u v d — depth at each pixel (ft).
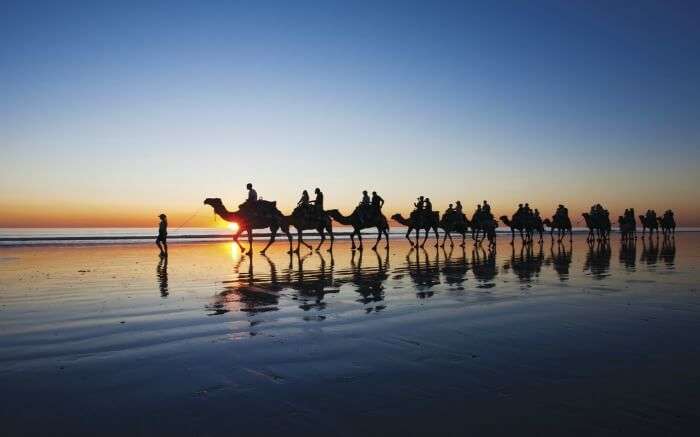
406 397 16.11
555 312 30.50
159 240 73.15
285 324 27.17
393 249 97.50
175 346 22.52
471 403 15.58
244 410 15.08
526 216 110.11
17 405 15.55
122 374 18.54
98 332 25.14
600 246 111.45
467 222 104.68
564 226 116.67
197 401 15.83
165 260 69.46
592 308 31.78
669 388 16.89
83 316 29.07
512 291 39.04
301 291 38.96
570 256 77.77
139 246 111.34
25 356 20.90
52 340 23.52
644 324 27.02
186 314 29.81
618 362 19.93
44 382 17.66
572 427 13.79
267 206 75.77
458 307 32.19
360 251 84.99
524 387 17.02
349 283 43.75
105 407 15.37
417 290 39.60
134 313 30.04
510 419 14.35
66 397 16.21
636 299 35.22
